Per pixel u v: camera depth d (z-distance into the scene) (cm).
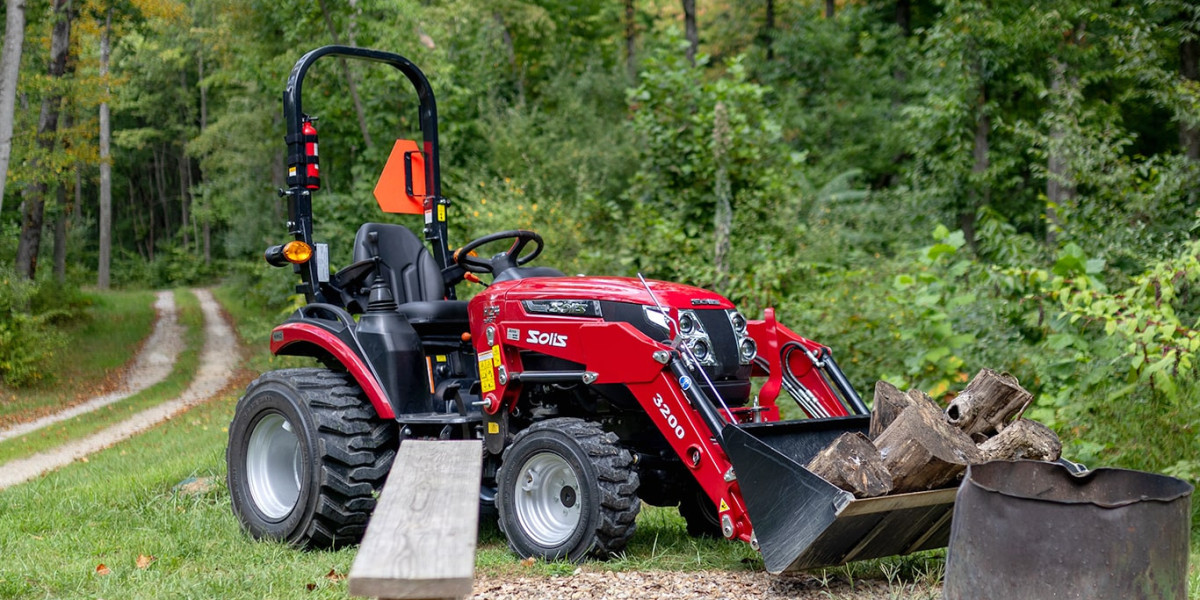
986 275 781
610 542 444
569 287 487
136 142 4206
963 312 768
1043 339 780
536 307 491
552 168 1702
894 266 976
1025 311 793
